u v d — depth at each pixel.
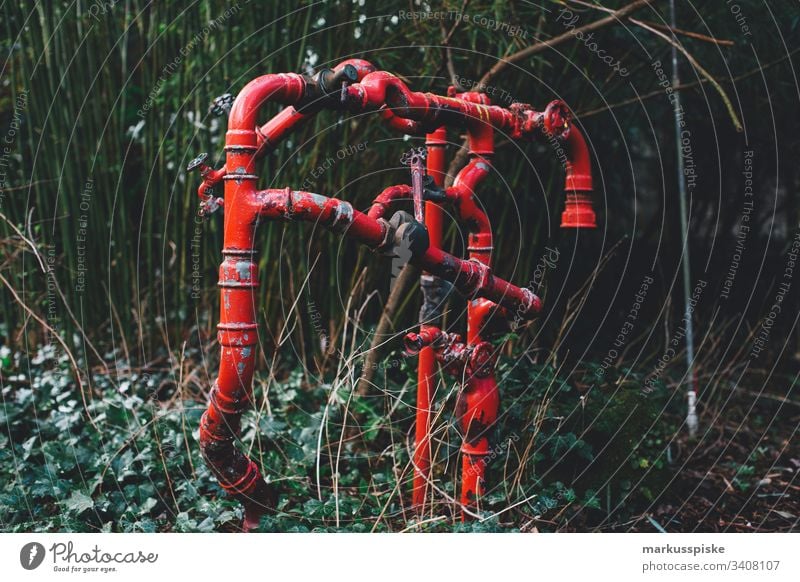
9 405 2.87
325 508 2.31
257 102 1.85
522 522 2.41
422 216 2.01
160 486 2.51
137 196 3.82
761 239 4.67
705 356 3.96
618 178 4.53
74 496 2.32
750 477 2.96
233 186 1.85
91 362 3.56
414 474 2.42
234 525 2.38
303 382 3.35
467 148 2.93
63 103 3.51
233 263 1.86
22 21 3.49
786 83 3.79
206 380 3.28
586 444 2.53
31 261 3.63
